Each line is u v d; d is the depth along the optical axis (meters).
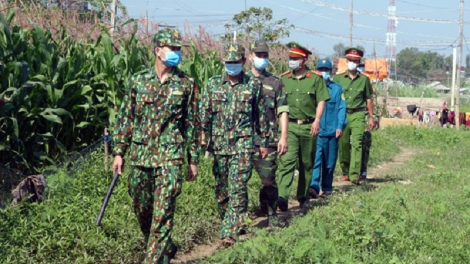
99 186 8.43
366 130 12.87
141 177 6.17
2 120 9.71
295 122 9.58
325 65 10.74
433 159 17.23
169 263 6.50
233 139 7.50
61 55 11.08
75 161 9.78
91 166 9.21
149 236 6.18
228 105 7.50
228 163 7.55
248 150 7.48
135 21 12.25
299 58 9.52
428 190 11.00
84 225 7.02
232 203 7.45
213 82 7.61
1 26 9.79
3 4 10.57
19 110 9.71
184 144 6.25
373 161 16.38
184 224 7.91
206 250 7.61
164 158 6.06
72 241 6.71
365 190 10.81
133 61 11.81
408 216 7.66
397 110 42.06
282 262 6.19
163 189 6.04
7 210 6.96
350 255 6.50
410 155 19.11
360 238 6.90
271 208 8.46
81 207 7.45
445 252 6.81
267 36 30.72
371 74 35.22
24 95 9.75
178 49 6.07
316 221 7.78
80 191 8.14
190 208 8.45
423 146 22.39
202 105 7.63
